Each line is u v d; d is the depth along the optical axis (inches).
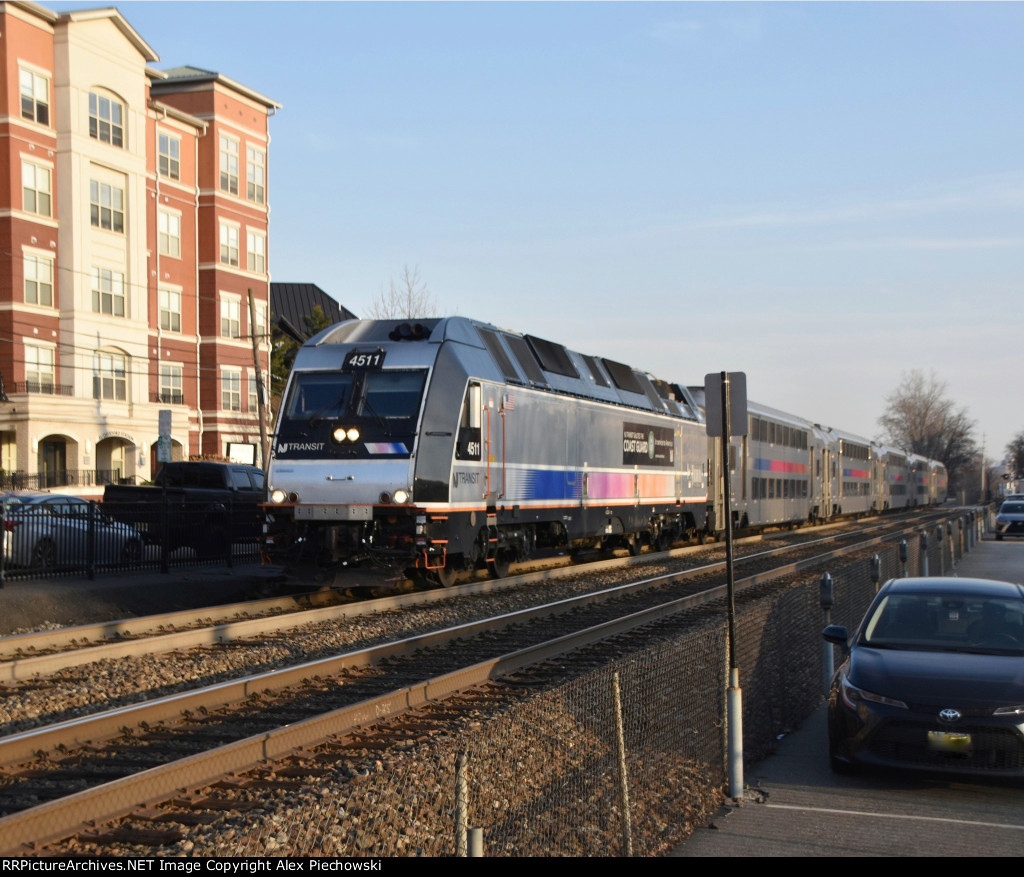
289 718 347.3
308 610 613.0
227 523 802.8
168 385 1764.3
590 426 882.1
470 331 711.7
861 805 295.0
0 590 586.2
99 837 214.2
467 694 377.7
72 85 1558.8
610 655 467.5
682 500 1130.0
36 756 289.7
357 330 706.2
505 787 246.2
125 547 710.5
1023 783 303.4
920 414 5221.5
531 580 781.3
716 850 253.6
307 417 657.0
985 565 1111.0
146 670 424.5
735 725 304.2
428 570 692.7
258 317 1968.5
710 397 323.3
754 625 361.1
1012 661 331.9
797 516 1686.8
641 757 275.1
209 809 236.8
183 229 1803.6
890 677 322.0
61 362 1557.6
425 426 634.8
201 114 1857.8
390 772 225.1
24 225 1507.1
